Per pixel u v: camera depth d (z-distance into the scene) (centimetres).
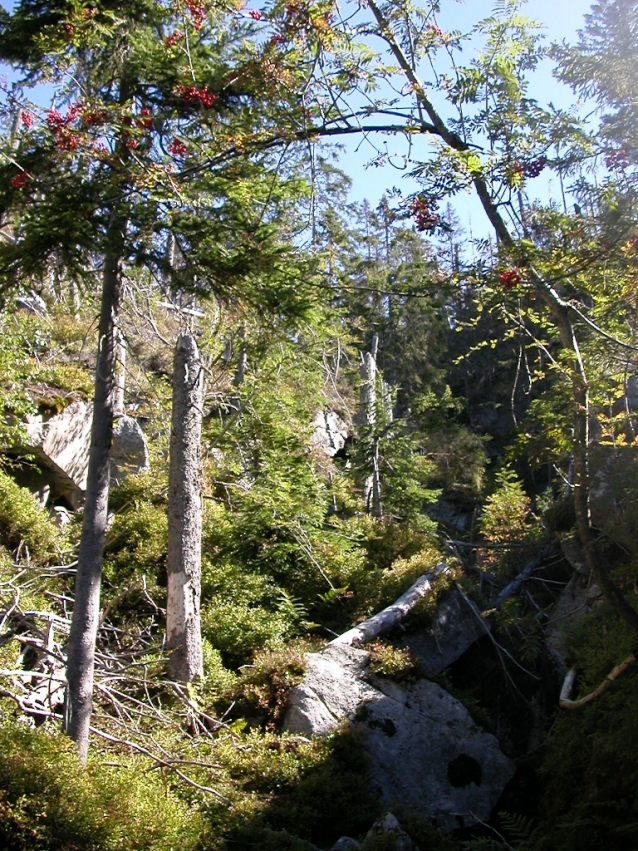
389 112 571
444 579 1320
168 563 1073
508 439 2348
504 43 557
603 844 642
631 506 719
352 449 1980
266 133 539
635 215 530
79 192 518
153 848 536
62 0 557
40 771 528
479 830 906
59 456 1433
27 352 1415
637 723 652
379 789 865
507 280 523
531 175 540
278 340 605
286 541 1408
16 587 877
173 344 1205
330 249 588
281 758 821
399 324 2331
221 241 528
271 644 1137
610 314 597
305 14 509
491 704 1219
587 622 1048
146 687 903
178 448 1109
